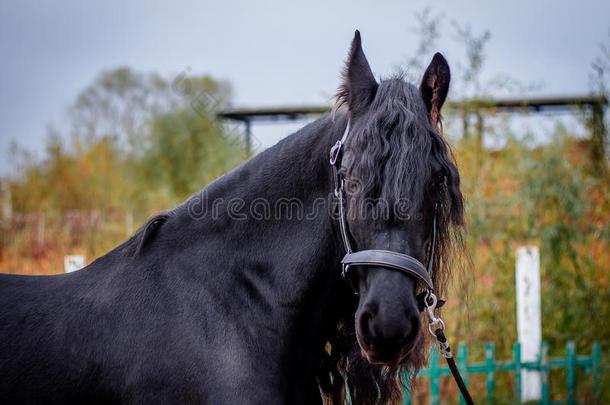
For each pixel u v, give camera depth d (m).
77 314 2.40
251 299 2.41
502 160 6.58
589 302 6.29
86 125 34.09
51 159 15.17
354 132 2.22
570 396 5.71
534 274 5.85
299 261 2.40
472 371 5.48
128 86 34.78
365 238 2.12
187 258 2.46
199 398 2.24
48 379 2.32
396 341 2.01
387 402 2.52
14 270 8.22
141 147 18.92
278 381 2.37
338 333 2.56
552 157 6.44
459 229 2.35
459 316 5.98
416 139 2.12
